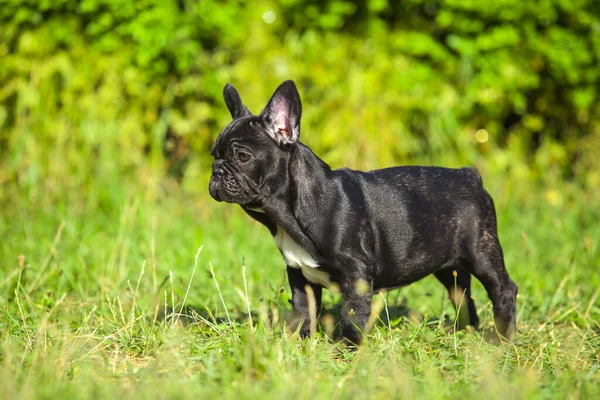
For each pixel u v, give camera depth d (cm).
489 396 595
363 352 693
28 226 1234
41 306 878
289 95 739
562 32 1641
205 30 1561
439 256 817
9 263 1090
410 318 900
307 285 795
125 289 974
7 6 1505
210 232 1295
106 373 664
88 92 1512
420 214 799
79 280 1013
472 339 811
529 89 1727
